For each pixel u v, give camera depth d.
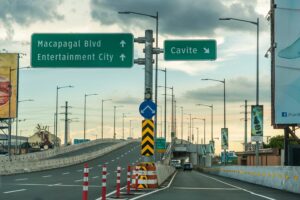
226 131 74.44
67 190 26.59
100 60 28.77
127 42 28.86
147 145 29.06
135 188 27.77
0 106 80.12
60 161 74.25
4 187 28.80
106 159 98.69
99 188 28.80
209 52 28.98
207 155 117.81
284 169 31.72
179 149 133.00
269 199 23.05
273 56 41.03
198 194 25.27
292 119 40.31
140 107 28.95
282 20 40.78
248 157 98.62
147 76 28.94
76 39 28.81
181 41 29.08
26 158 79.94
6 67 80.31
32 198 21.23
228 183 40.94
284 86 40.50
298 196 25.58
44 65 28.73
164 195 24.02
